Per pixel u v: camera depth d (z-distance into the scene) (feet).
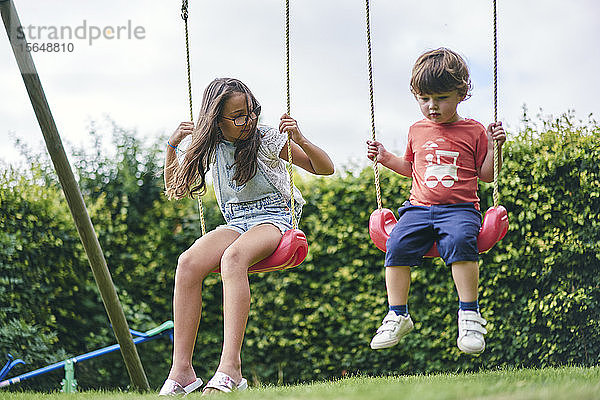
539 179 16.85
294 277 18.62
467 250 9.66
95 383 18.38
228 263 9.56
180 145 11.12
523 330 17.04
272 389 9.61
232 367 9.25
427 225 10.10
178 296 9.96
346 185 18.47
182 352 9.93
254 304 18.88
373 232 10.66
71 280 18.22
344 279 18.37
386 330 10.00
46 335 17.66
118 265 18.98
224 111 10.21
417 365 17.94
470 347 9.47
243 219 10.54
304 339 18.69
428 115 10.43
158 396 9.05
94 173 19.66
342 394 7.22
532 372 10.70
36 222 17.69
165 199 19.62
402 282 10.17
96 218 18.98
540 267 16.92
